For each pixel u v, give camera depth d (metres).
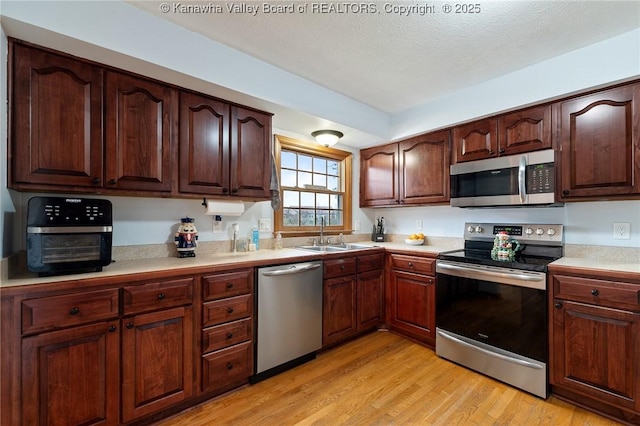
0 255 1.36
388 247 3.05
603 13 1.64
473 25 1.75
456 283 2.41
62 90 1.57
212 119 2.12
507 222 2.71
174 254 2.29
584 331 1.81
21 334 1.32
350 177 3.57
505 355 2.10
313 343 2.45
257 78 2.13
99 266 1.62
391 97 2.79
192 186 2.03
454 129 2.75
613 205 2.17
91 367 1.49
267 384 2.11
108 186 1.71
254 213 2.77
